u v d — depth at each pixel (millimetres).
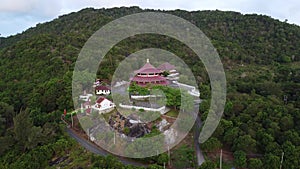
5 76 74312
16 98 63031
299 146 41562
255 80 75312
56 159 41812
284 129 45938
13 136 47781
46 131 45500
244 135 43188
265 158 40031
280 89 66125
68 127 48719
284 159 39906
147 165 39312
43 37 88562
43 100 57094
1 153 45156
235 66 92812
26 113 46281
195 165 39750
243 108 52094
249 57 101188
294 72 83875
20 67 76250
